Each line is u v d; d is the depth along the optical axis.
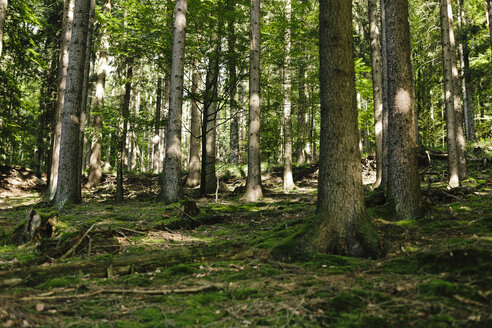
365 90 19.06
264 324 2.53
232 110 22.70
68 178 10.19
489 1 10.37
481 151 17.52
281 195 13.66
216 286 3.42
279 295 3.12
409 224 5.48
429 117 20.19
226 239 6.01
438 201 7.70
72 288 3.42
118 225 6.90
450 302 2.70
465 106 22.98
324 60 4.83
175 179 11.16
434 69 19.80
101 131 17.30
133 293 3.31
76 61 10.29
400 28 6.21
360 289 3.11
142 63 24.28
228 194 14.58
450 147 11.36
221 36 13.47
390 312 2.63
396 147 6.17
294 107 17.11
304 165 22.84
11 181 18.05
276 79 15.84
